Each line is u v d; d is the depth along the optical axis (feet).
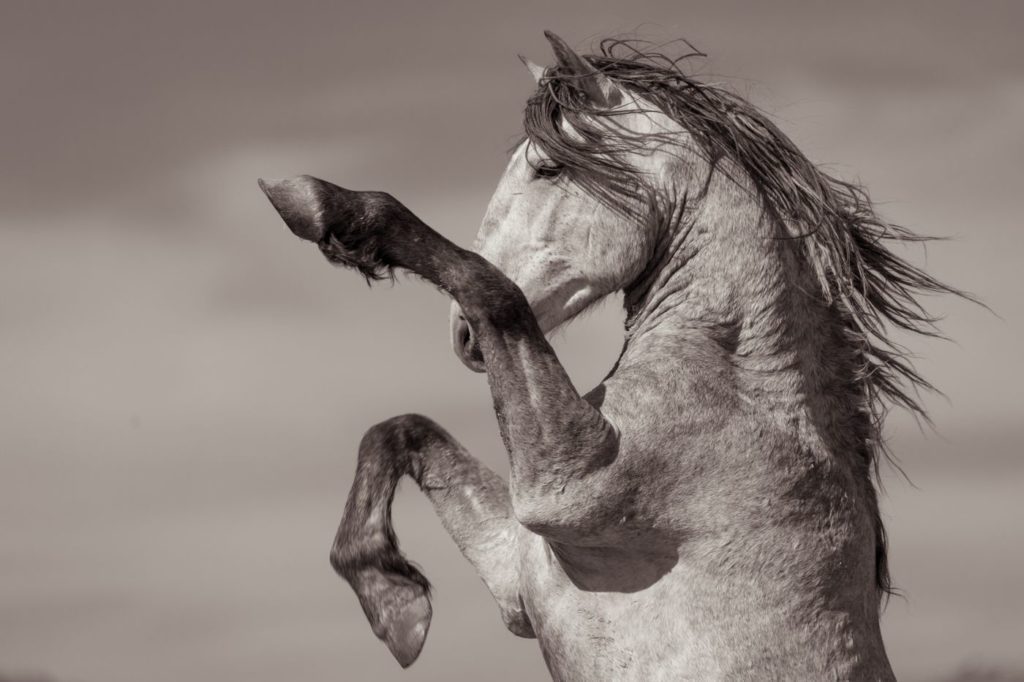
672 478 25.68
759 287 26.50
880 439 27.94
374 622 28.60
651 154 26.94
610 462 25.34
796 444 26.30
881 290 28.43
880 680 26.91
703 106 27.48
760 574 25.94
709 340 26.40
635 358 26.45
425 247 25.82
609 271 26.76
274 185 25.79
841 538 26.55
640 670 26.18
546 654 27.68
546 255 26.91
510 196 27.37
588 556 26.43
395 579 28.81
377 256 25.81
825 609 26.30
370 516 29.22
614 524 25.61
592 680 26.63
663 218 26.84
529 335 25.70
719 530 25.88
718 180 26.86
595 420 25.34
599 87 27.45
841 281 27.35
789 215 27.22
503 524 29.78
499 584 29.32
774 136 27.53
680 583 26.02
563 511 25.35
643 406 25.67
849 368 27.50
